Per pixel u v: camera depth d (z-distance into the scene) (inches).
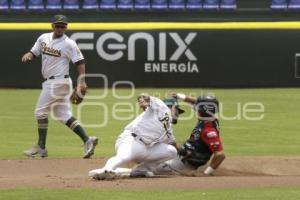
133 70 1943.9
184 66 1943.9
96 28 1934.1
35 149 938.7
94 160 908.0
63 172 820.6
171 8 1996.8
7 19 1969.7
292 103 1656.0
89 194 633.0
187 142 776.3
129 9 1989.4
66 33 1923.0
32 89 1930.4
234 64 1948.8
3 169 839.1
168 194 632.4
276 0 1994.3
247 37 1943.9
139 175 749.9
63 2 2034.9
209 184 693.3
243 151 1027.9
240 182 707.4
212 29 1941.4
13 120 1401.3
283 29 1943.9
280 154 991.0
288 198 618.5
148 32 1936.5
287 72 1951.3
